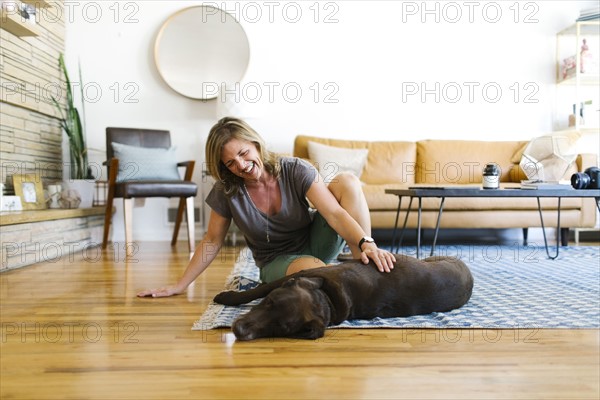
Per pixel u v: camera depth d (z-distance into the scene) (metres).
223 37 4.61
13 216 2.85
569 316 1.59
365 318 1.53
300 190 1.77
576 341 1.35
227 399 0.98
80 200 3.97
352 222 1.68
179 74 4.57
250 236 1.87
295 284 1.40
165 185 3.68
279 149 4.63
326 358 1.21
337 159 4.19
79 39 4.58
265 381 1.07
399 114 4.63
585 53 4.36
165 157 4.12
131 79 4.59
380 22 4.62
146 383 1.06
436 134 4.63
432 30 4.62
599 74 4.32
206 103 4.62
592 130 4.54
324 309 1.41
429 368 1.14
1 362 1.21
